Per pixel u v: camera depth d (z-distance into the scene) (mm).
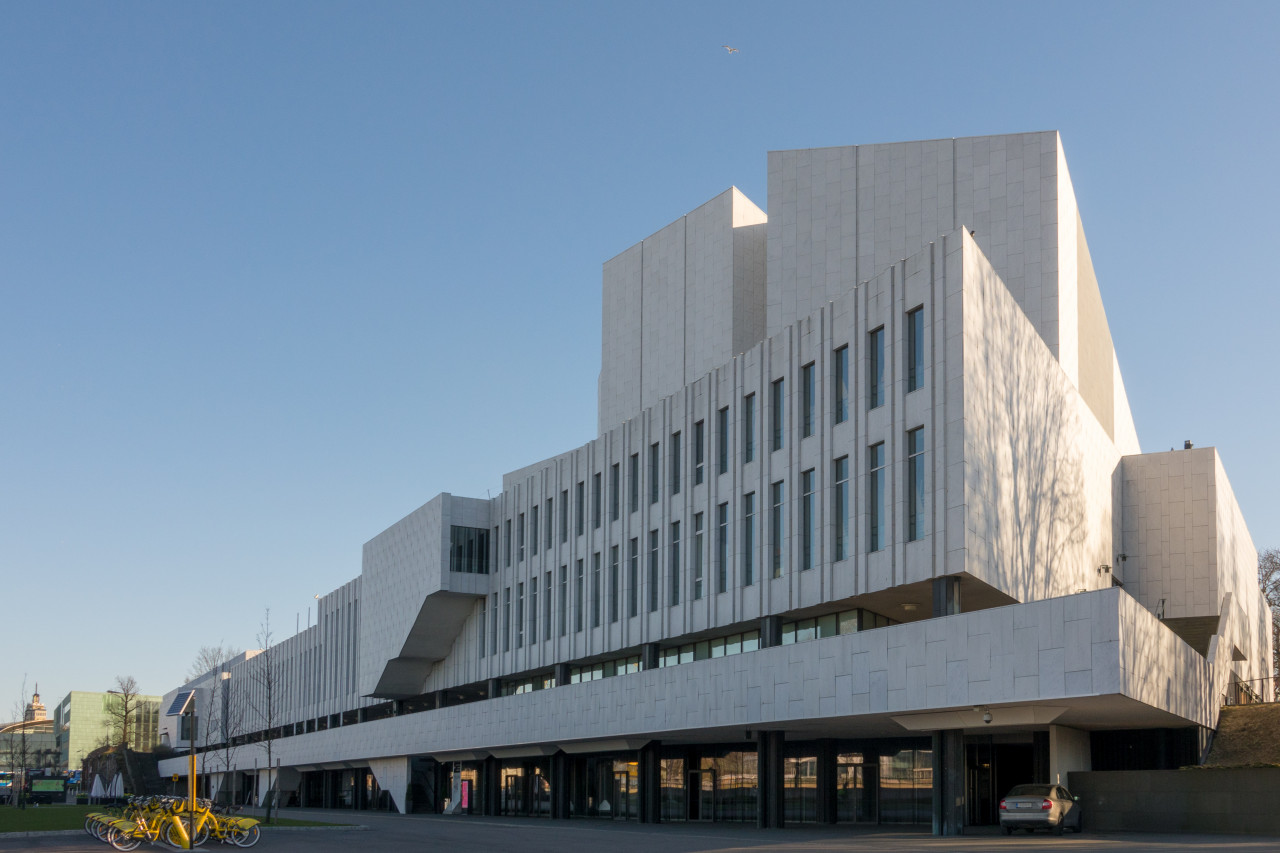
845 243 52031
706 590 43844
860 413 37312
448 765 67438
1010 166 49906
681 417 47188
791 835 33125
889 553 35375
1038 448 40531
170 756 134875
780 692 37188
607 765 53625
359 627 78812
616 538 51219
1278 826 28344
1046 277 48250
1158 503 57156
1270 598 84000
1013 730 34531
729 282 57500
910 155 51719
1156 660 30250
